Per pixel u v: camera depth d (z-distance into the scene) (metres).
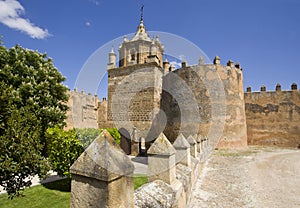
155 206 2.63
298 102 21.73
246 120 23.94
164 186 3.35
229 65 19.28
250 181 7.85
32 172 6.39
